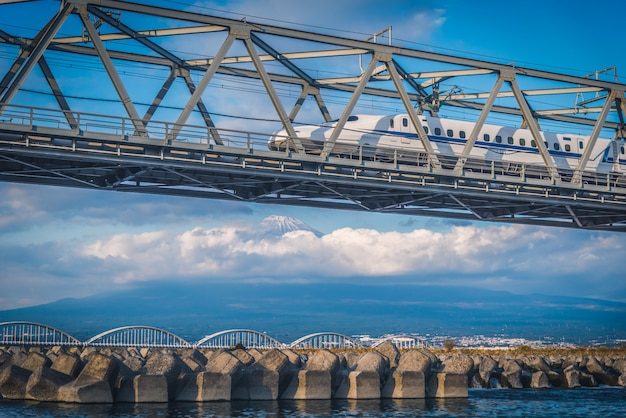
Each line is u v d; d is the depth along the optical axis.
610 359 49.12
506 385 42.59
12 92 39.62
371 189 51.72
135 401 31.55
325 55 49.75
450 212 58.62
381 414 30.70
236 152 44.47
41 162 44.50
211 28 45.34
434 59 50.31
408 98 48.94
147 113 50.44
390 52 48.72
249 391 33.25
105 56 41.94
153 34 46.59
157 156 43.03
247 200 51.50
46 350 43.12
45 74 46.19
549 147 62.00
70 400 31.19
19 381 32.41
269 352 33.94
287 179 46.91
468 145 51.12
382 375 35.72
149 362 32.94
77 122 40.91
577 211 60.56
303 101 56.53
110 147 42.59
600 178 63.41
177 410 30.31
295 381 33.81
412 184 49.72
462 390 36.41
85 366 32.00
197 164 44.00
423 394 35.41
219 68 53.94
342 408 31.77
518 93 52.56
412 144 54.75
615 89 56.47
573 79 54.56
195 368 34.69
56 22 40.94
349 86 59.22
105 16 44.91
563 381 43.62
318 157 46.47
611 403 36.12
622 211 59.34
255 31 45.75
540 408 34.34
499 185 52.81
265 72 45.50
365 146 48.06
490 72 52.56
